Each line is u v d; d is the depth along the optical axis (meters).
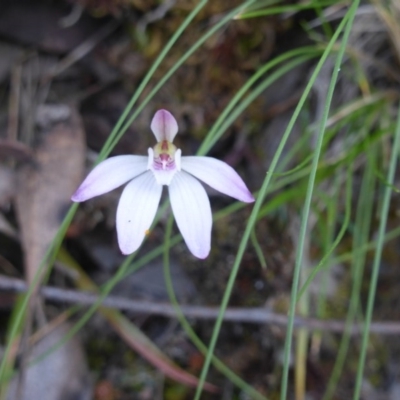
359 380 0.08
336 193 0.10
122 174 0.07
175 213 0.07
